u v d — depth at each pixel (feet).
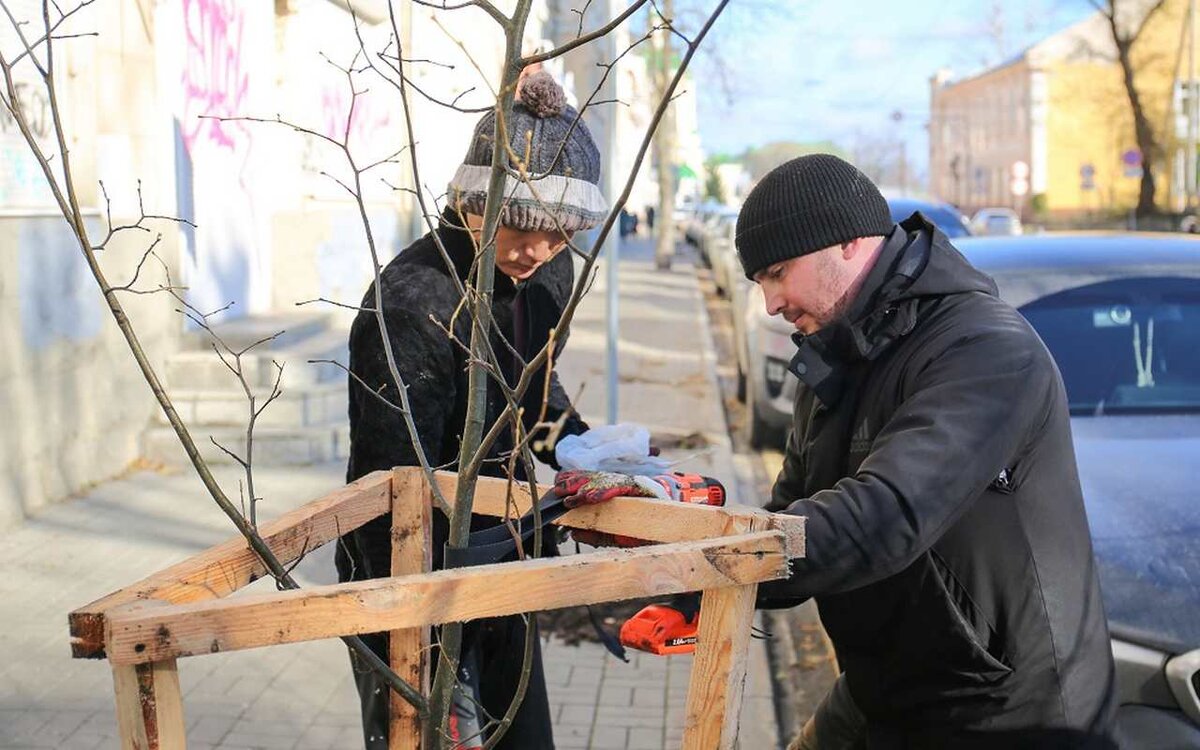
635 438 7.25
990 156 271.69
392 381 7.65
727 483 25.81
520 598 5.26
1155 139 146.00
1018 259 17.06
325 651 15.72
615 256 24.63
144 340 24.63
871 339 7.14
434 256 8.06
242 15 31.24
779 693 15.93
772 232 7.17
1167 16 144.25
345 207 38.47
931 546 6.75
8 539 19.36
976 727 7.03
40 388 20.72
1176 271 16.49
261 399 25.11
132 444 24.04
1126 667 10.17
